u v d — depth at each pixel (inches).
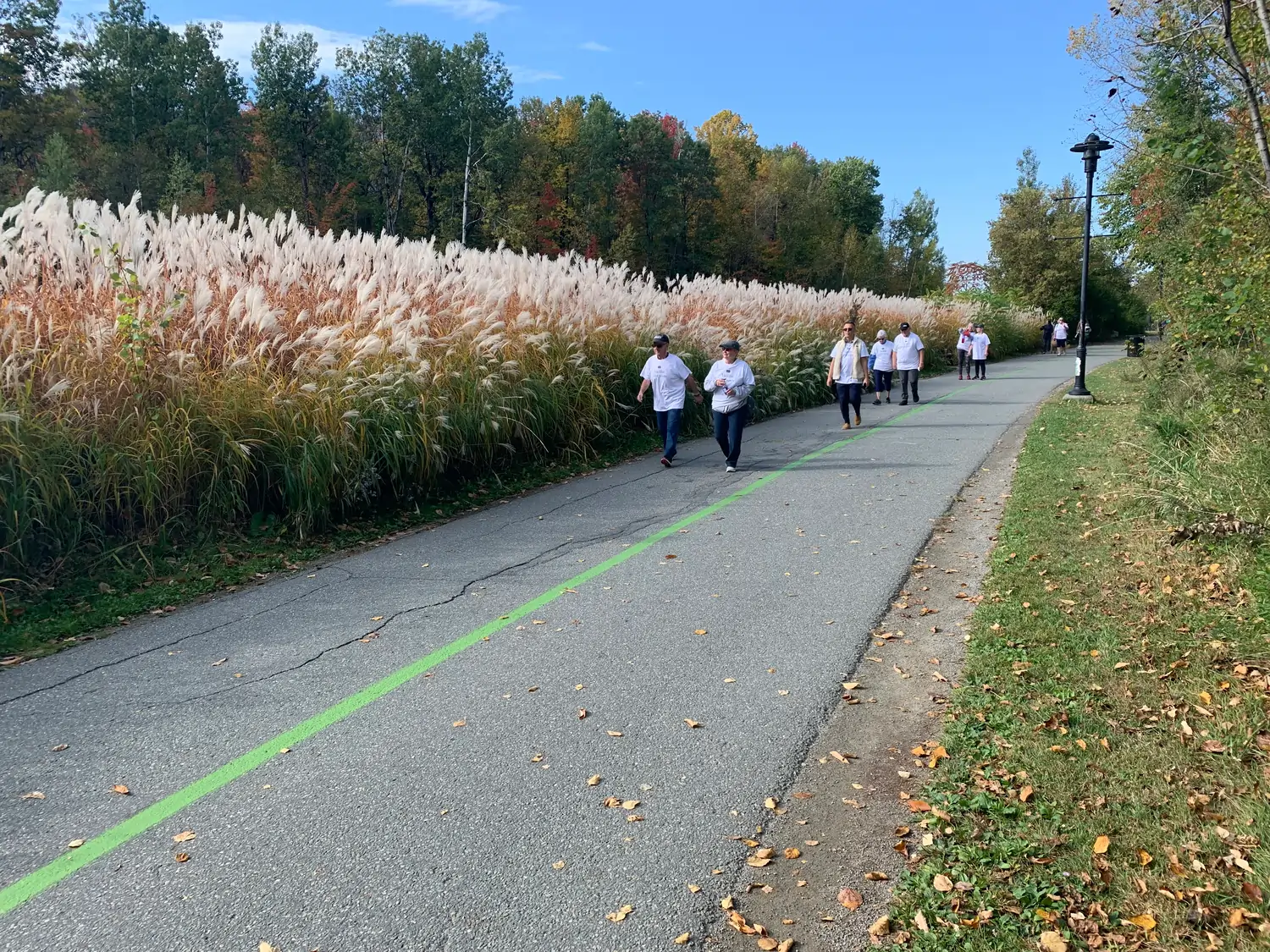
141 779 154.2
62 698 188.2
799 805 142.6
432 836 135.6
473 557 296.7
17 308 299.3
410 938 113.3
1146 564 245.3
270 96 2101.4
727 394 443.8
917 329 1200.8
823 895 120.3
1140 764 144.6
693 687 188.4
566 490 410.0
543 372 470.6
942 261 4023.1
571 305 536.7
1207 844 123.0
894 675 191.9
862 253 3270.2
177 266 378.0
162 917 117.8
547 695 185.9
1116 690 172.4
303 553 300.7
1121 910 111.8
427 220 2295.8
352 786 150.6
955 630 216.1
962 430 576.1
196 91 2479.1
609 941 112.3
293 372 345.4
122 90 2279.8
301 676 197.8
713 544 304.8
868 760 156.3
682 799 145.2
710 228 2719.0
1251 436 290.7
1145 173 509.4
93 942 113.1
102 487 278.5
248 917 117.5
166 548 290.5
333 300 393.4
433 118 2165.4
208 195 1958.7
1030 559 262.1
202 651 214.7
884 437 557.3
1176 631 198.1
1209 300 326.0
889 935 111.7
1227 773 140.6
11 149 1911.9
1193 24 201.2
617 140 2544.3
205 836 136.6
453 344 417.4
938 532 312.0
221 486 308.3
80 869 128.5
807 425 640.4
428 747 164.1
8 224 335.9
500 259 574.2
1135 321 2461.9
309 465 315.6
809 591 251.1
